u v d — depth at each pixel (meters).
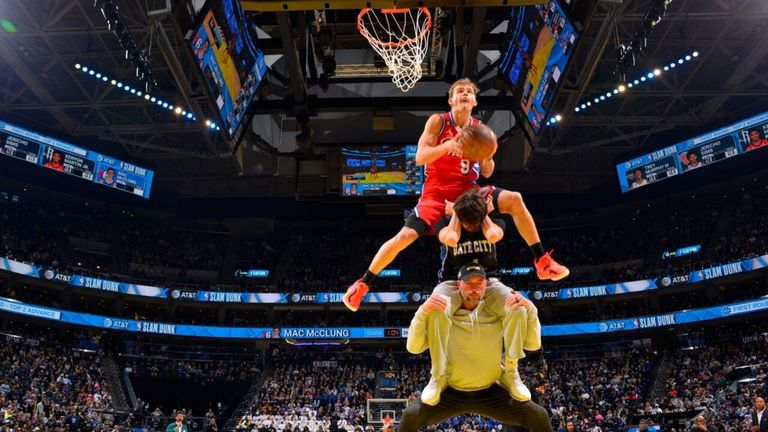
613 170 44.59
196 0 19.44
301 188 30.44
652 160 40.78
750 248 38.84
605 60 32.59
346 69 25.92
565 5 17.86
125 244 47.56
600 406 32.75
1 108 35.72
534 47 20.98
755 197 44.19
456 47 23.61
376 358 41.84
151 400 37.16
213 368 41.28
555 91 20.33
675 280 39.91
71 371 34.84
